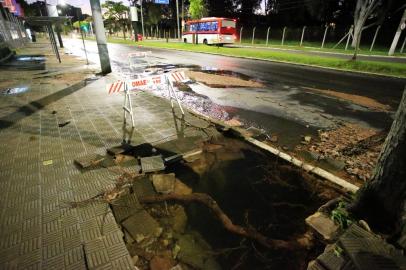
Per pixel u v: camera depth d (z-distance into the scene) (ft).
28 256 7.45
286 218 9.61
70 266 7.17
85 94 25.43
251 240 8.55
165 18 192.95
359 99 25.03
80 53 71.87
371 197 8.29
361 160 13.35
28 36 148.97
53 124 17.43
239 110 21.63
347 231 7.93
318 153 14.11
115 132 16.11
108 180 11.12
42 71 39.63
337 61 46.88
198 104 23.18
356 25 80.38
